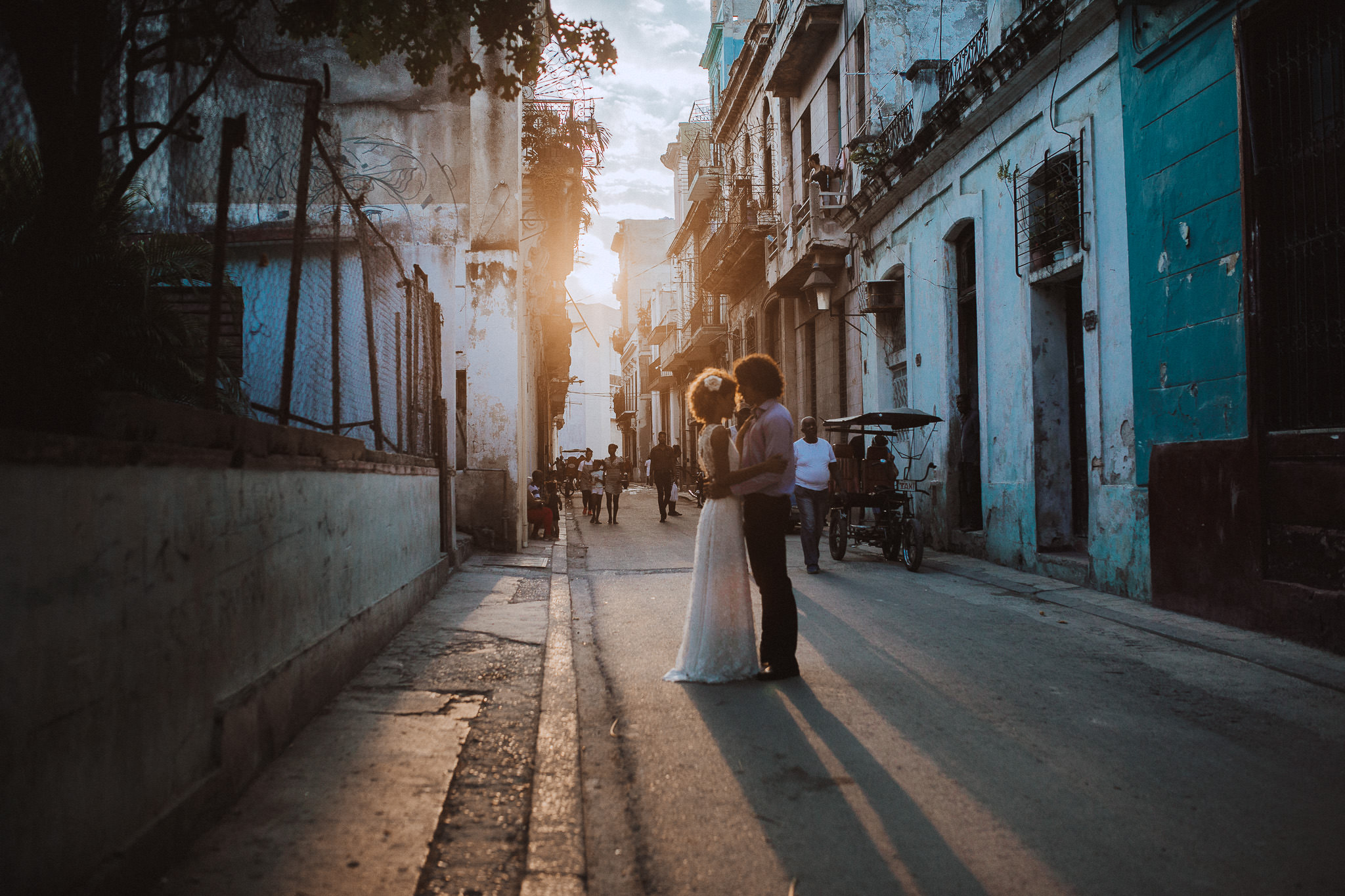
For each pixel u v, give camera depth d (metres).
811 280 17.66
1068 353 10.20
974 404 12.43
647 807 3.36
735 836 3.09
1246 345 6.53
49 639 2.10
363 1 4.24
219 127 4.21
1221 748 3.99
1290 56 6.28
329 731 4.04
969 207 11.62
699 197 29.09
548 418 31.83
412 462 7.30
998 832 3.11
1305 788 3.51
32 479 2.04
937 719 4.44
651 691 5.01
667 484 19.45
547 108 14.81
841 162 17.69
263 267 4.68
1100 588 8.59
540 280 17.86
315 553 4.41
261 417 4.60
